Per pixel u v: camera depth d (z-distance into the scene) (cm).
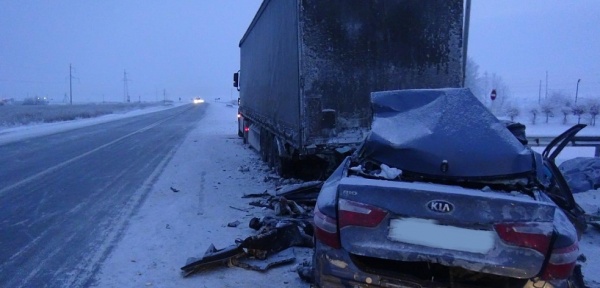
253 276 417
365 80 653
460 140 301
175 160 1197
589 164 827
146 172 995
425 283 259
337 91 648
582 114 3334
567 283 243
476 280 267
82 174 966
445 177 289
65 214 634
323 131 646
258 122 1148
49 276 415
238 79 1917
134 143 1664
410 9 657
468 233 246
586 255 478
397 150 310
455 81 673
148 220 602
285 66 741
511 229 241
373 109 368
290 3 683
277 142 871
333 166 709
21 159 1210
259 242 444
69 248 491
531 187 287
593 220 562
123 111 5894
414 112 340
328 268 273
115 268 435
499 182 286
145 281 405
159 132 2236
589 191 756
